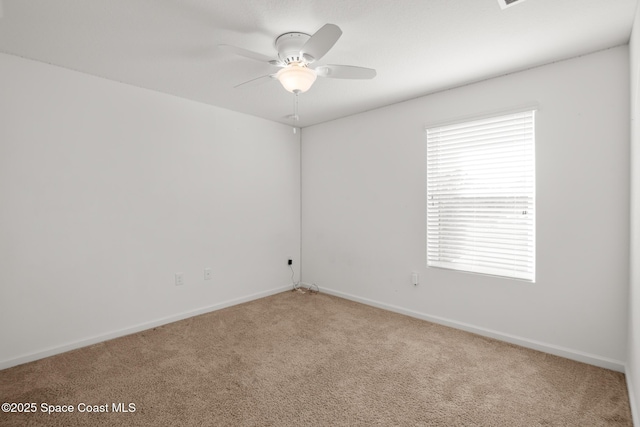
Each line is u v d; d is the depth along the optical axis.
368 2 1.65
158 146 2.94
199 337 2.71
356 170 3.66
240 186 3.61
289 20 1.80
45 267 2.36
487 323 2.73
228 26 1.86
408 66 2.40
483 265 2.75
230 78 2.62
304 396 1.89
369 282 3.57
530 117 2.47
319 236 4.09
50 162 2.37
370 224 3.54
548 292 2.42
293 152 4.20
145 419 1.69
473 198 2.78
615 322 2.17
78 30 1.90
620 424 1.65
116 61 2.32
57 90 2.39
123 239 2.74
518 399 1.86
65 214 2.44
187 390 1.95
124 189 2.74
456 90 2.83
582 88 2.24
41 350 2.35
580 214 2.27
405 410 1.77
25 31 1.91
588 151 2.23
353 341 2.64
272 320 3.11
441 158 2.97
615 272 2.15
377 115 3.44
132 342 2.61
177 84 2.76
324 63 2.33
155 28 1.88
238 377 2.09
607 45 2.11
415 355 2.40
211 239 3.36
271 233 3.95
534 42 2.06
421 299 3.15
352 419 1.70
